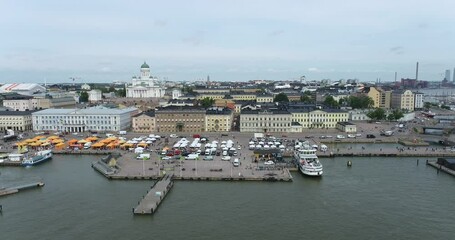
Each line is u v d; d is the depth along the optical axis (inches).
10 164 7027.6
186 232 4099.4
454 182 5890.8
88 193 5364.2
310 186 5674.2
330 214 4586.6
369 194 5295.3
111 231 4126.5
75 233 4084.6
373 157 7795.3
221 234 4052.7
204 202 4985.2
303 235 4037.9
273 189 5531.5
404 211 4677.7
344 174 6373.0
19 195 5305.1
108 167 6535.4
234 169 6471.5
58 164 7126.0
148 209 4616.1
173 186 5679.1
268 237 3988.7
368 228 4207.7
